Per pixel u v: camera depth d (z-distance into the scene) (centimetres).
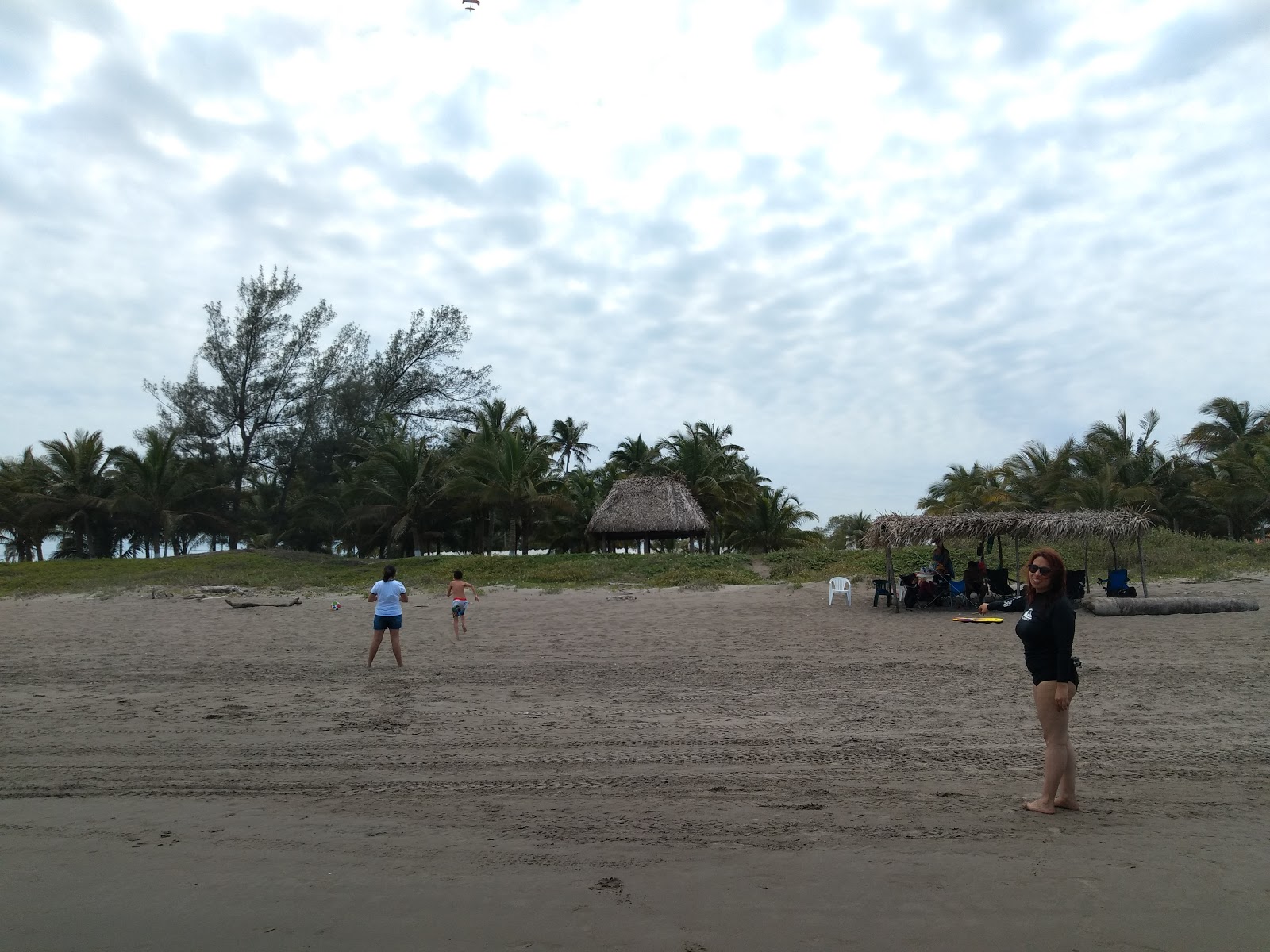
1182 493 3903
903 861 450
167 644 1347
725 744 689
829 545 6397
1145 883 421
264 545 4553
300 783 604
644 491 3628
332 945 375
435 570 2780
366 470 3809
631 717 791
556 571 2612
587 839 489
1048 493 3975
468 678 1017
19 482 4316
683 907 403
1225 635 1233
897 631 1400
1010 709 799
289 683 993
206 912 409
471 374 4856
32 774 637
